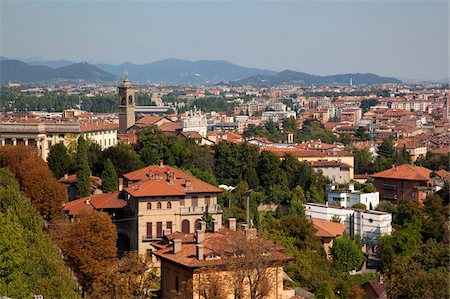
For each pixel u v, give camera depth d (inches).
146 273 5310.0
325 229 7746.1
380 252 7406.5
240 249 4653.1
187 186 6835.6
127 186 7249.0
